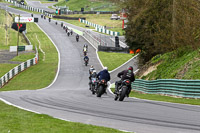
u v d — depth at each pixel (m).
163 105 42.09
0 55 197.62
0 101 45.69
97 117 31.20
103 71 56.91
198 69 67.31
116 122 28.45
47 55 198.88
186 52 84.50
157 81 69.94
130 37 125.56
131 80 48.62
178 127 25.89
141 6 116.44
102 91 56.16
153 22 111.25
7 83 122.75
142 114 33.09
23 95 58.56
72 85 117.25
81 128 24.53
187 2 85.50
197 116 31.58
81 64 171.50
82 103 44.00
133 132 23.50
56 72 148.50
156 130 24.77
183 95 58.00
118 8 132.25
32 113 32.22
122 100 48.12
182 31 84.75
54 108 38.06
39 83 122.00
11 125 24.64
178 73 73.62
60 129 23.75
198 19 83.62
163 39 99.75
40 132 22.36
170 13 103.50
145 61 130.88
